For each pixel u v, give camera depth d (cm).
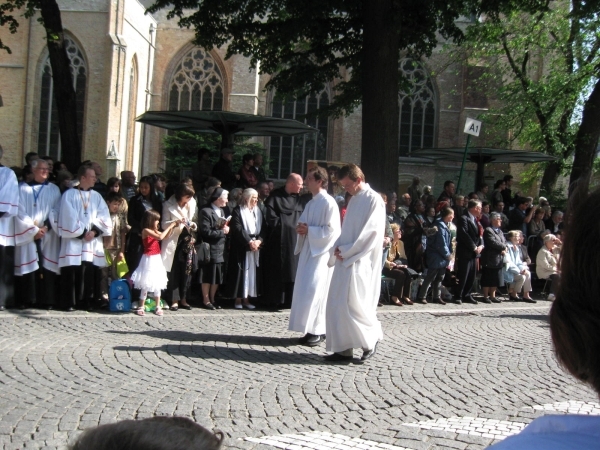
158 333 998
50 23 1744
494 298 1596
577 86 2519
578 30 2533
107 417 585
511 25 2681
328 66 2231
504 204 2055
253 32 2038
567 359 114
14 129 3778
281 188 1319
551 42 2738
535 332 1147
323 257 956
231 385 714
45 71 3788
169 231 1198
